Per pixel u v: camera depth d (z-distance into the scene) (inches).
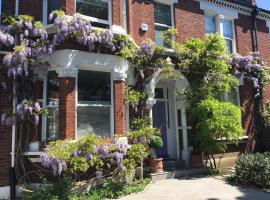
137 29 481.7
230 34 605.3
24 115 372.5
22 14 407.8
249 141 584.7
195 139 489.1
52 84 400.2
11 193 364.2
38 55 374.3
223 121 457.7
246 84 602.9
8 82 375.6
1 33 367.9
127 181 388.8
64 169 346.9
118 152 387.5
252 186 394.3
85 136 369.1
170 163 485.4
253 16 634.2
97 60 402.6
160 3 524.1
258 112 607.2
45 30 384.2
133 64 452.8
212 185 403.5
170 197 352.2
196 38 523.5
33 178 373.7
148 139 423.8
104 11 432.8
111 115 413.4
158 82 524.1
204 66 498.3
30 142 378.9
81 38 384.5
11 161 370.0
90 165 371.9
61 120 376.5
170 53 490.9
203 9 566.6
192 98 485.1
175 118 519.8
